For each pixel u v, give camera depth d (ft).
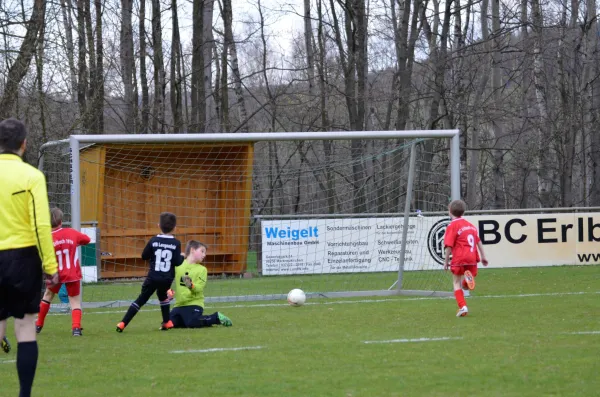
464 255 61.41
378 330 54.80
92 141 76.89
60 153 112.47
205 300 79.36
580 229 113.29
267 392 34.45
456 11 153.38
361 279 101.50
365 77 159.84
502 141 203.31
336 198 134.21
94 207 107.24
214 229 113.80
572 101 171.12
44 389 36.40
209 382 37.11
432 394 33.45
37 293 33.12
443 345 46.93
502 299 74.84
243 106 163.63
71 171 76.48
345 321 60.80
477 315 62.54
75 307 56.39
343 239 104.06
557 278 96.32
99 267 103.76
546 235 112.88
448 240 61.52
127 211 113.19
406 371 38.78
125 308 77.05
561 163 172.65
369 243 103.19
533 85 191.31
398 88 165.17
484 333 51.88
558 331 52.11
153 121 160.86
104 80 144.77
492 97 172.35
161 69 162.71
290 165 163.02
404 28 153.58
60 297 77.66
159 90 162.81
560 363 39.99
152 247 56.90
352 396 33.32
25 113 121.39
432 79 172.35
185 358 44.34
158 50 161.58
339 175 135.03
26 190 32.91
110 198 112.47
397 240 102.06
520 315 61.77
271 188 133.18
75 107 143.02
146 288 57.06
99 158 105.81
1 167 33.32
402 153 133.39
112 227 112.47
